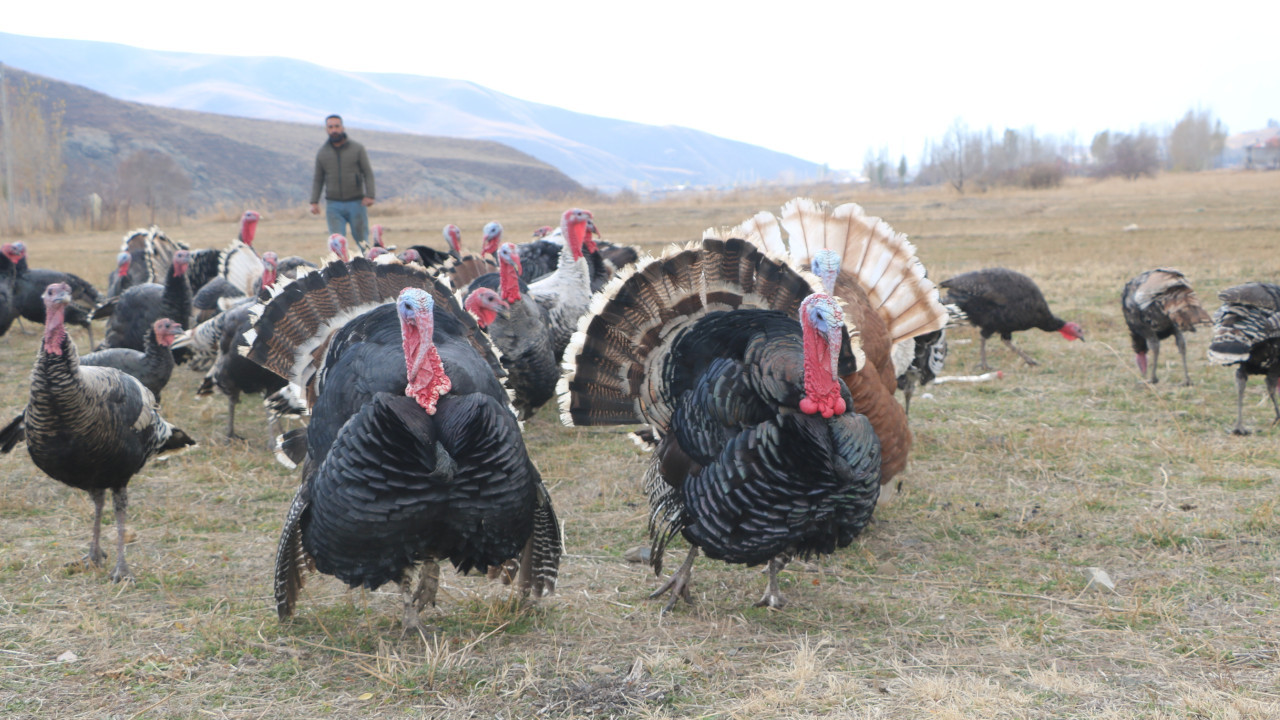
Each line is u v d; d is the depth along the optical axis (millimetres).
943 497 5586
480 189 104562
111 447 4367
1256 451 6145
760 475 3697
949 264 15539
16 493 5719
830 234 5645
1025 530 5051
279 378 6574
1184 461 6027
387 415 3430
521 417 7004
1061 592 4297
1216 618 3955
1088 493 5520
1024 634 3879
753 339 3998
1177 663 3566
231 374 6617
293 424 7520
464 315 4715
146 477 6070
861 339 4711
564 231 7672
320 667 3660
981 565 4625
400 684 3498
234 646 3814
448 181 103688
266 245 20719
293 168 102562
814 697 3346
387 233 23953
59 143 36750
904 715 3203
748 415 3809
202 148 100062
